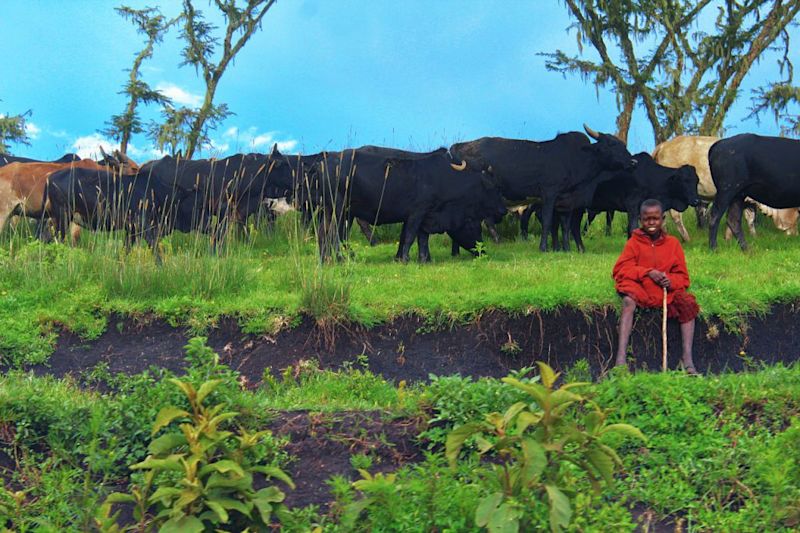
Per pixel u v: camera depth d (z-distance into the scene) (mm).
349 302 8445
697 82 18969
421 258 12055
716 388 5918
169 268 9469
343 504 4855
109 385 7699
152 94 21469
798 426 5129
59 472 5383
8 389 5965
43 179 13047
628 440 5496
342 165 11312
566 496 4324
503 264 11227
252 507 4465
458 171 11992
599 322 8281
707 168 13852
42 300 9094
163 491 4324
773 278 9242
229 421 5633
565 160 12820
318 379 7562
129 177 11328
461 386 5824
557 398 4195
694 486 5074
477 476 4941
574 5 17734
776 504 4707
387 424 5770
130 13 21422
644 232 7910
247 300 8781
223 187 12922
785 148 11656
